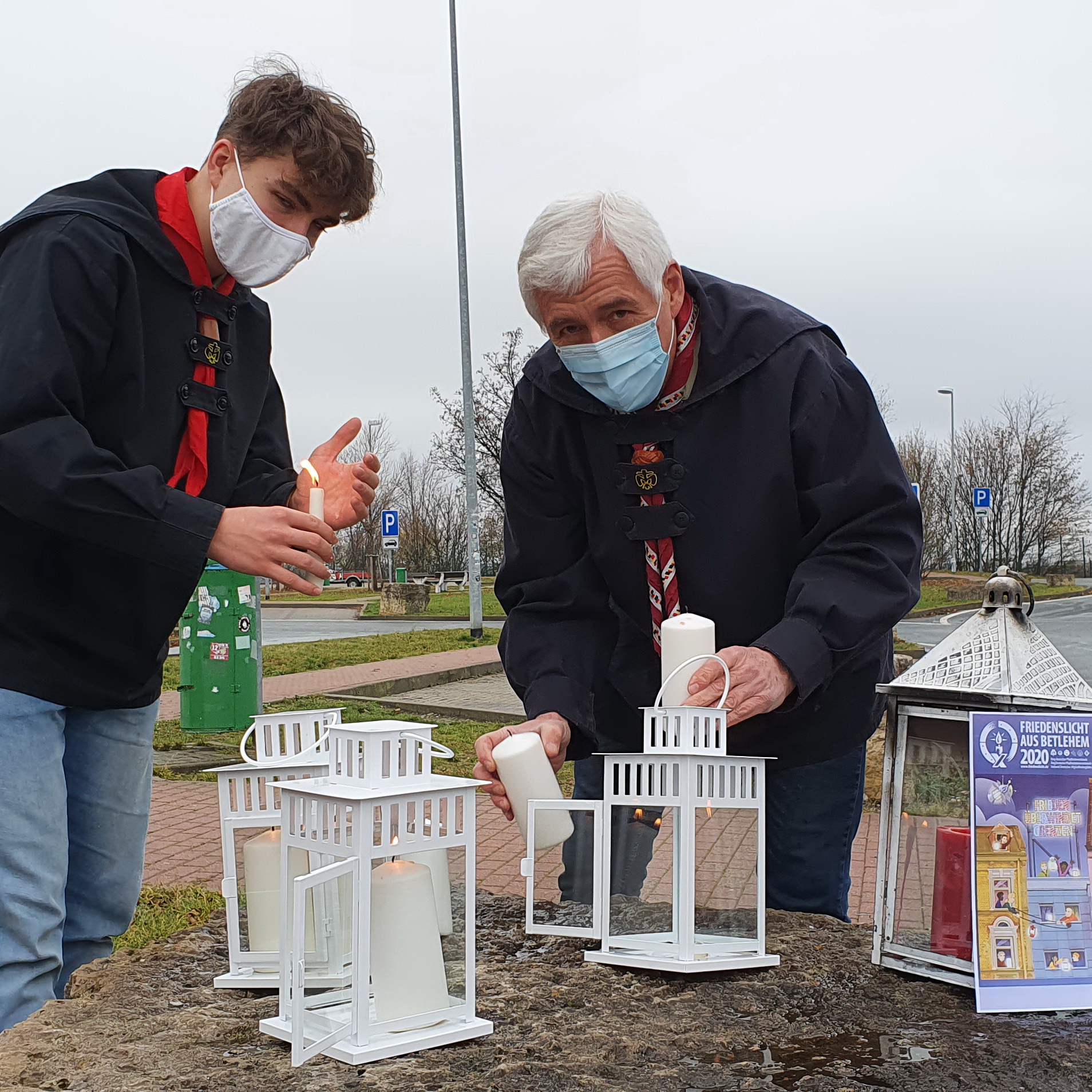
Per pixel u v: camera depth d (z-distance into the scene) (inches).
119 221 73.7
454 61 660.7
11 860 72.3
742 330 75.9
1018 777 56.4
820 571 72.6
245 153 75.0
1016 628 61.1
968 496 1611.7
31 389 65.5
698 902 61.1
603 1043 50.9
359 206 79.3
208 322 80.8
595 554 83.4
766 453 75.7
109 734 82.7
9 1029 55.1
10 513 69.6
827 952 64.9
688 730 59.9
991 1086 46.7
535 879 75.0
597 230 69.1
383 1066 47.9
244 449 87.2
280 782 54.4
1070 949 56.2
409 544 1715.1
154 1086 45.8
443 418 1213.1
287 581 64.9
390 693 412.2
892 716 61.4
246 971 60.1
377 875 50.7
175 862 184.9
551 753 71.6
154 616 77.8
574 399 79.7
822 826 82.6
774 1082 46.9
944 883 59.7
